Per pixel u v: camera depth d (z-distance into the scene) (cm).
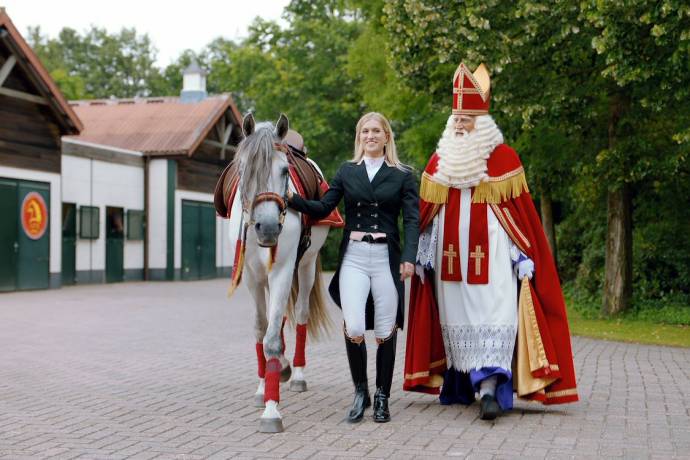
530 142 1511
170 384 757
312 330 736
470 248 604
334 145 3841
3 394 705
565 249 1992
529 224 610
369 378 784
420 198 626
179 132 2720
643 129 1349
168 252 2639
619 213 1416
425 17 1273
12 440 532
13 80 1967
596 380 778
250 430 559
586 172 1369
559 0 1177
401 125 3112
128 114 2941
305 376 797
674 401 665
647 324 1321
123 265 2538
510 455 485
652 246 1527
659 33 1054
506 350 596
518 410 626
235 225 595
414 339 627
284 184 553
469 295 602
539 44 1277
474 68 1262
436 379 632
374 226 584
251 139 549
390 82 1834
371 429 559
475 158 601
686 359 938
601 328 1273
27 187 2023
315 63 3750
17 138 1989
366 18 2147
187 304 1712
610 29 1105
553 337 607
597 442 519
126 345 1050
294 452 496
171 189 2636
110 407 645
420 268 624
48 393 710
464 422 581
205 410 632
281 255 577
